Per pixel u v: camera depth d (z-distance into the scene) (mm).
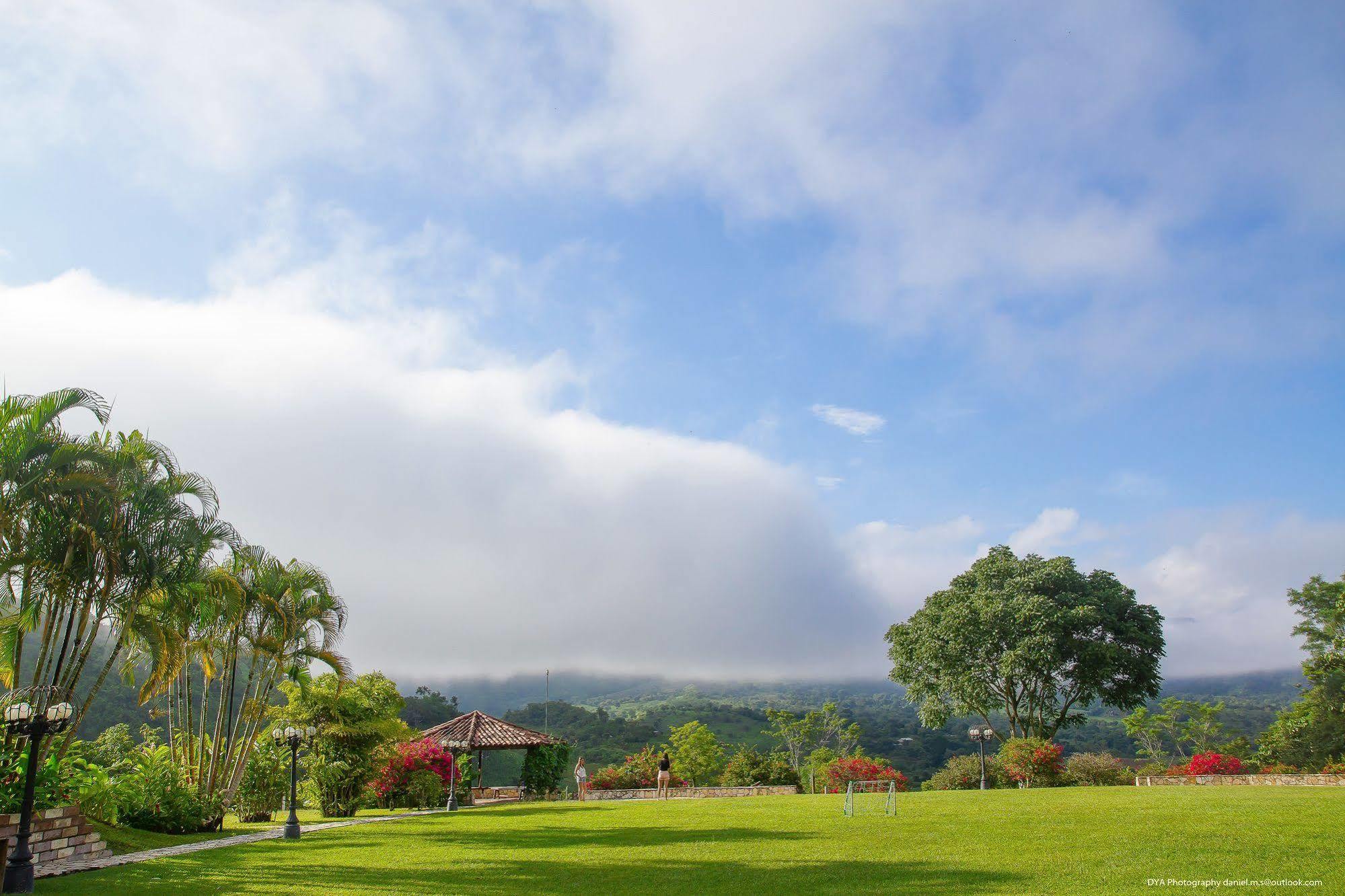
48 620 17828
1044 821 16828
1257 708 168250
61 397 16609
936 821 17750
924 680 47125
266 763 28375
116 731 36656
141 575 18109
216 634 24172
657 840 16469
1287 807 17906
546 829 19938
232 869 14258
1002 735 47188
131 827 20953
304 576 27906
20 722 13289
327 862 14992
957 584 47219
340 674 28094
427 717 85688
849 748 73500
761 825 18562
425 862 14398
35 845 13953
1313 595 46875
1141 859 11633
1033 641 40219
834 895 9969
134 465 18266
